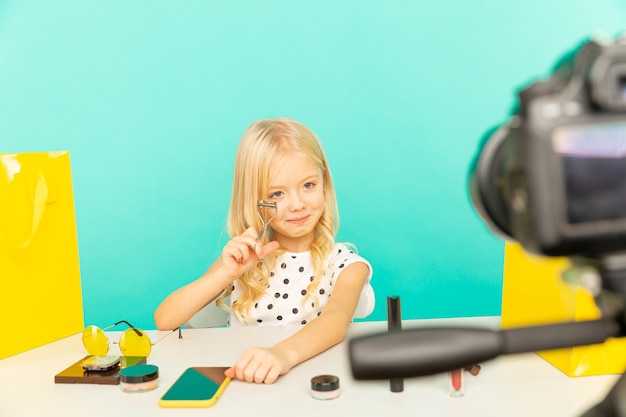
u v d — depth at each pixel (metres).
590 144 0.40
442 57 2.98
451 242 3.06
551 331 0.44
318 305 1.70
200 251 3.03
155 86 2.95
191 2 2.91
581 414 0.48
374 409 0.91
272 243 1.49
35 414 0.92
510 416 0.87
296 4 2.93
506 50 2.99
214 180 3.00
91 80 2.94
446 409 0.90
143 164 2.99
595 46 0.40
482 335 0.43
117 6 2.91
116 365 1.11
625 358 1.01
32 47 2.92
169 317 1.49
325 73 2.97
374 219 3.04
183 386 0.99
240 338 1.29
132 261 3.03
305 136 1.64
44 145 2.99
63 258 1.36
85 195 3.00
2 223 1.20
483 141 0.47
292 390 0.99
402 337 0.42
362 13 2.94
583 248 0.40
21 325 1.25
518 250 1.13
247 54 2.95
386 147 3.01
